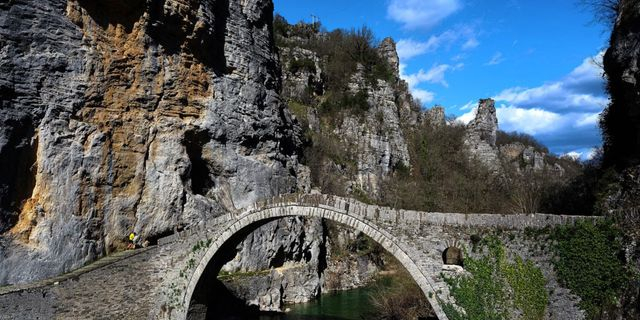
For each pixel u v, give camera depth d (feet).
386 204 213.05
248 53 126.93
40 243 79.66
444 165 248.32
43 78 83.30
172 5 101.24
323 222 170.81
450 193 205.46
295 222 143.54
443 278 65.00
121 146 94.89
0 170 75.41
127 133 96.07
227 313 105.70
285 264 138.82
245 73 125.08
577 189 101.71
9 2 79.41
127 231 93.91
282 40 282.15
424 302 92.94
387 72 295.48
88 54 90.53
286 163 140.87
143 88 99.66
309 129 226.58
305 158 183.11
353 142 246.88
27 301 68.13
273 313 113.29
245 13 129.80
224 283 109.91
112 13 95.20
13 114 77.71
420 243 66.85
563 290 57.82
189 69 109.29
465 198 190.70
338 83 276.62
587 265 56.44
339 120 254.88
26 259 77.10
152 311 78.89
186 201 104.73
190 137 109.60
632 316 51.13
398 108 291.99
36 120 81.76
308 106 247.29
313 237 152.25
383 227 69.00
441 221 66.28
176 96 106.01
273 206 77.05
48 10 85.10
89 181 88.43
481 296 62.54
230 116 118.42
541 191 137.59
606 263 55.31
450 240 65.41
